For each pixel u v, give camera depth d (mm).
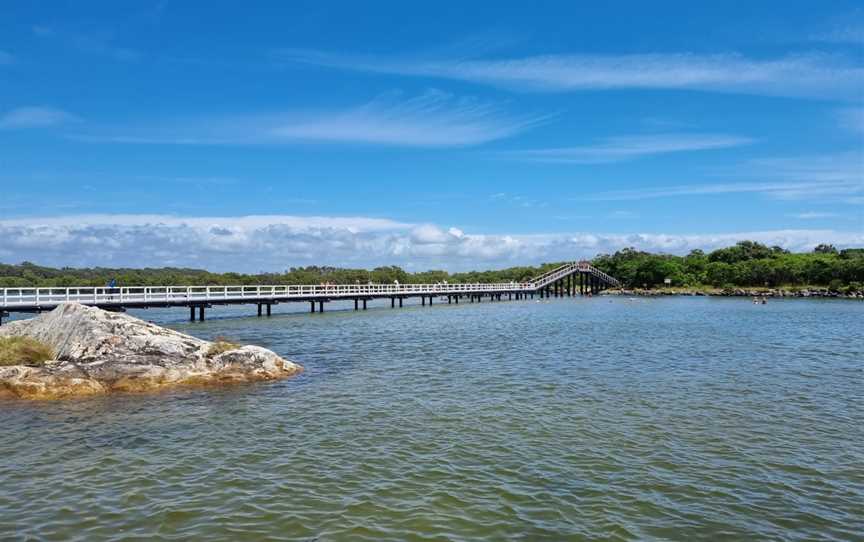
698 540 10312
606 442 15617
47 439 16109
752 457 14469
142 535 10438
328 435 16359
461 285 85938
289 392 21906
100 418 18250
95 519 11070
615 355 31031
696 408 19203
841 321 51469
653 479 13031
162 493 12289
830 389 22062
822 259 117875
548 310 70312
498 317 58656
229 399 20781
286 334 41531
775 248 157500
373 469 13648
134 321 25344
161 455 14742
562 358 30078
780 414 18438
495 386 22859
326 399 20750
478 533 10516
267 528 10695
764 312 63875
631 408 19219
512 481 12906
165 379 22750
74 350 23484
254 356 24844
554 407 19375
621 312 65938
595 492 12312
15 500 11961
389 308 74312
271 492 12312
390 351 32906
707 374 25203
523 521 10984
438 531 10586
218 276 107812
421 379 24406
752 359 29297
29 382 21250
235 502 11805
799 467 13805
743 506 11703
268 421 17844
